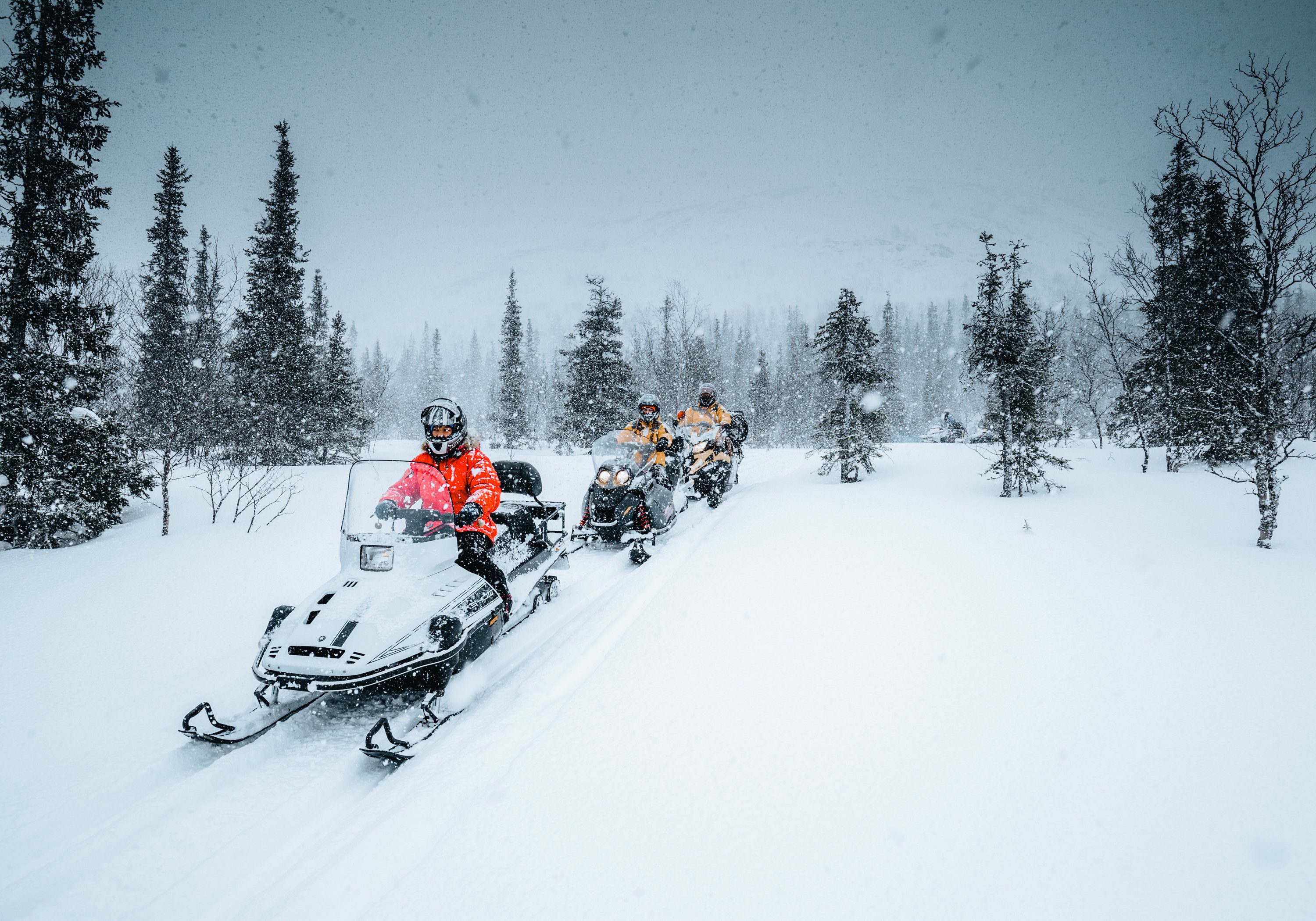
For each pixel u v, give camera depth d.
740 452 12.12
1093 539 6.58
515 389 38.69
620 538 7.30
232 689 4.13
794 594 5.21
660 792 2.61
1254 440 6.13
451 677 4.08
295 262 21.64
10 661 4.55
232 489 9.97
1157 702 3.14
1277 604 4.41
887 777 2.63
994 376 9.70
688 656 4.04
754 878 2.08
